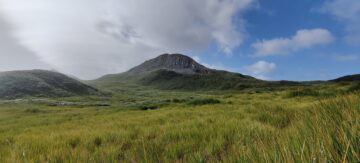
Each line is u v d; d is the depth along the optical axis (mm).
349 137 1964
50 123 21766
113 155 4828
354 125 2164
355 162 1574
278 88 194875
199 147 4891
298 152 1859
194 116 14258
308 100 21297
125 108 34031
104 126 12133
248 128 6277
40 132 12414
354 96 4574
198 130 7191
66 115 31688
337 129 2227
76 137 8078
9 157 5285
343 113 3025
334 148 1854
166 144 5586
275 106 13352
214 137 5711
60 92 144500
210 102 29047
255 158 2209
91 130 10266
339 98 4781
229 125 7738
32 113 44688
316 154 1744
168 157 4309
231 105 23641
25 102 82875
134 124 12078
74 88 163625
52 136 8828
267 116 9586
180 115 15594
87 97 126938
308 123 3240
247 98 37406
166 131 7750
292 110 9945
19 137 9812
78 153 5180
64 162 4637
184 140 5875
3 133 14281
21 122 25641
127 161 4285
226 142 5203
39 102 82812
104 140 7223
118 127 11094
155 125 10492
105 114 27594
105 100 116562
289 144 2396
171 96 169500
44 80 157500
